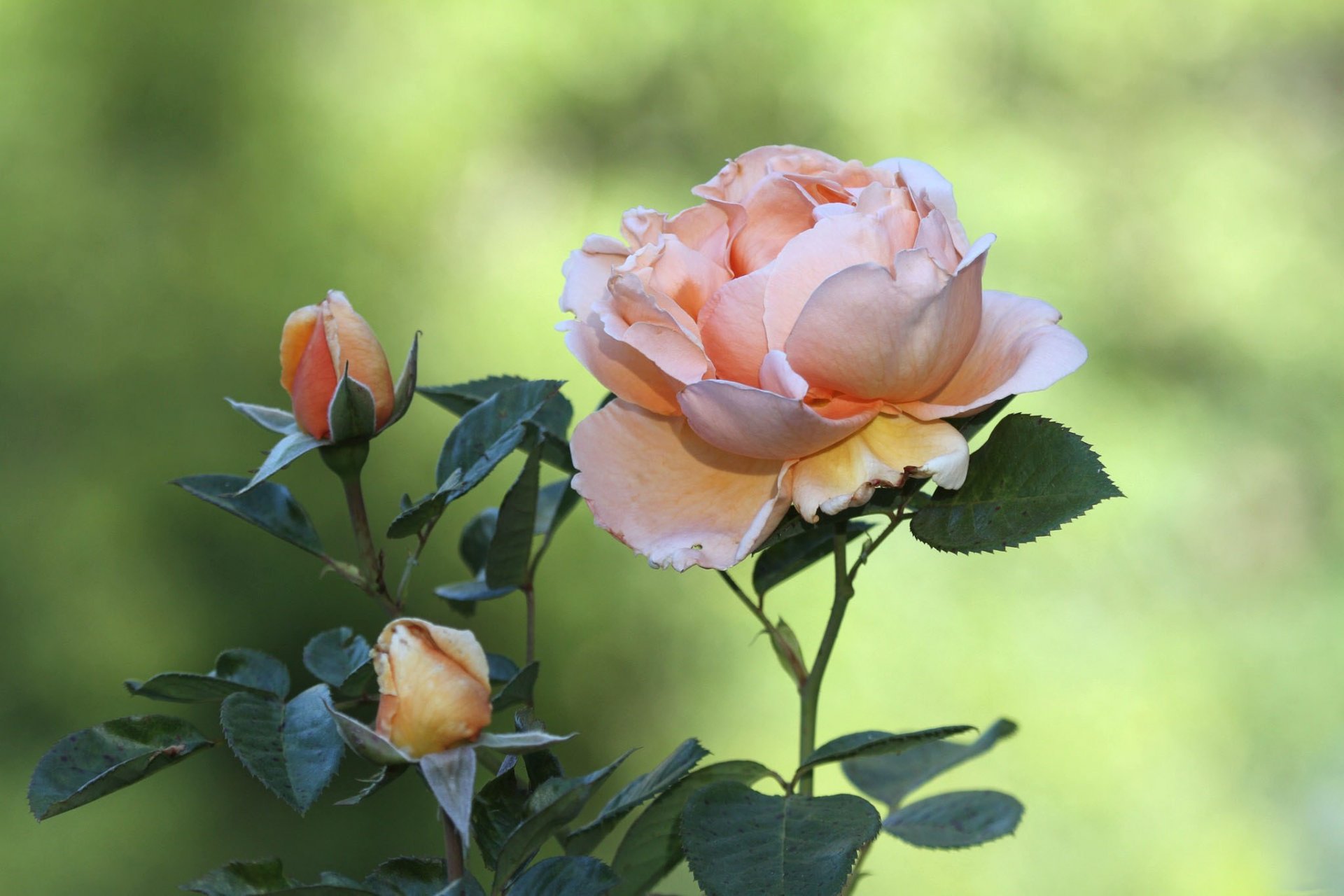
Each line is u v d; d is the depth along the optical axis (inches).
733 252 37.8
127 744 38.0
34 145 144.5
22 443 120.0
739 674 108.1
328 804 95.7
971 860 92.3
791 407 36.1
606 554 112.8
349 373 37.8
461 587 40.7
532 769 37.5
